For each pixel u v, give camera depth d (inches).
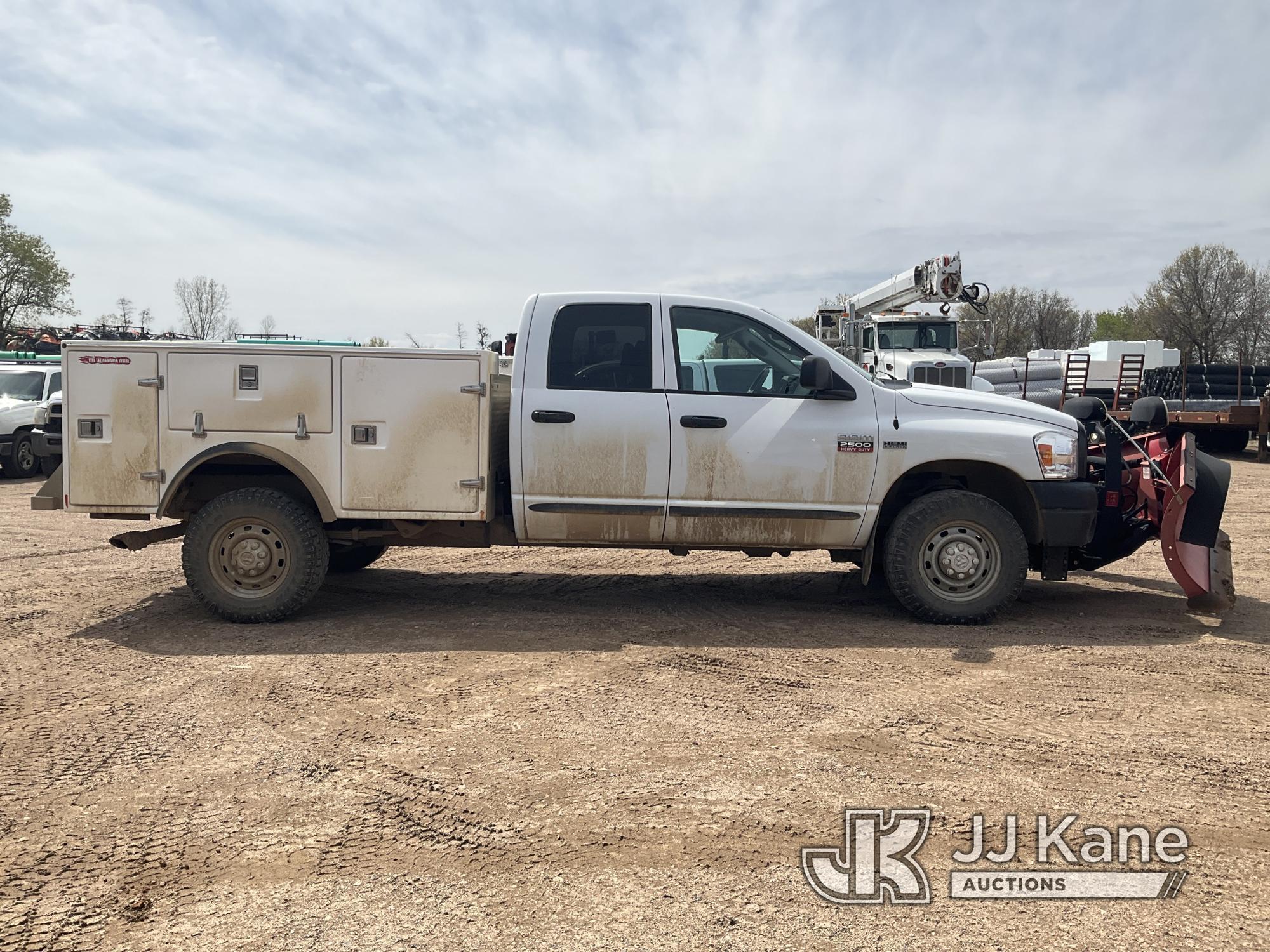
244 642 219.1
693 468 231.3
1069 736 157.8
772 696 178.5
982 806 131.6
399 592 276.7
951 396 240.4
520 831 123.8
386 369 230.2
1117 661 202.1
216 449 230.5
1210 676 191.5
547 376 234.1
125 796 134.5
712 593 275.6
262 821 126.6
